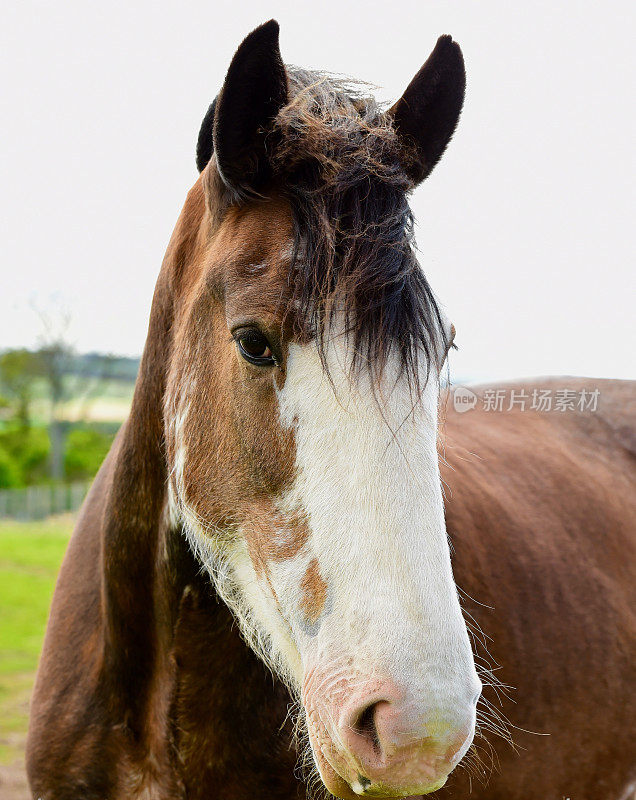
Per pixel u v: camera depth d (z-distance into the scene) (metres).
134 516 1.97
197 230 1.93
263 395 1.51
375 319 1.37
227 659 1.85
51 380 33.97
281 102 1.60
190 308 1.79
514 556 2.37
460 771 2.03
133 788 1.96
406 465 1.36
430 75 1.75
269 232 1.55
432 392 1.47
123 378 35.53
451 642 1.28
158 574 1.92
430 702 1.24
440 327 1.50
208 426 1.69
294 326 1.44
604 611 2.54
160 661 1.92
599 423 3.19
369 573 1.31
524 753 2.25
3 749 4.73
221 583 1.72
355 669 1.29
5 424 33.91
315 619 1.40
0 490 31.61
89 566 2.23
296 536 1.46
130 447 2.03
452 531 2.21
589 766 2.46
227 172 1.59
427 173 1.80
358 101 1.68
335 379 1.39
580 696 2.39
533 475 2.72
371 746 1.29
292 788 1.88
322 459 1.40
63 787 2.04
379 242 1.39
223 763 1.87
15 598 8.84
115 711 1.99
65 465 33.69
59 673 2.12
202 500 1.72
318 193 1.47
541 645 2.31
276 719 1.87
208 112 1.96
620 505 2.87
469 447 2.67
